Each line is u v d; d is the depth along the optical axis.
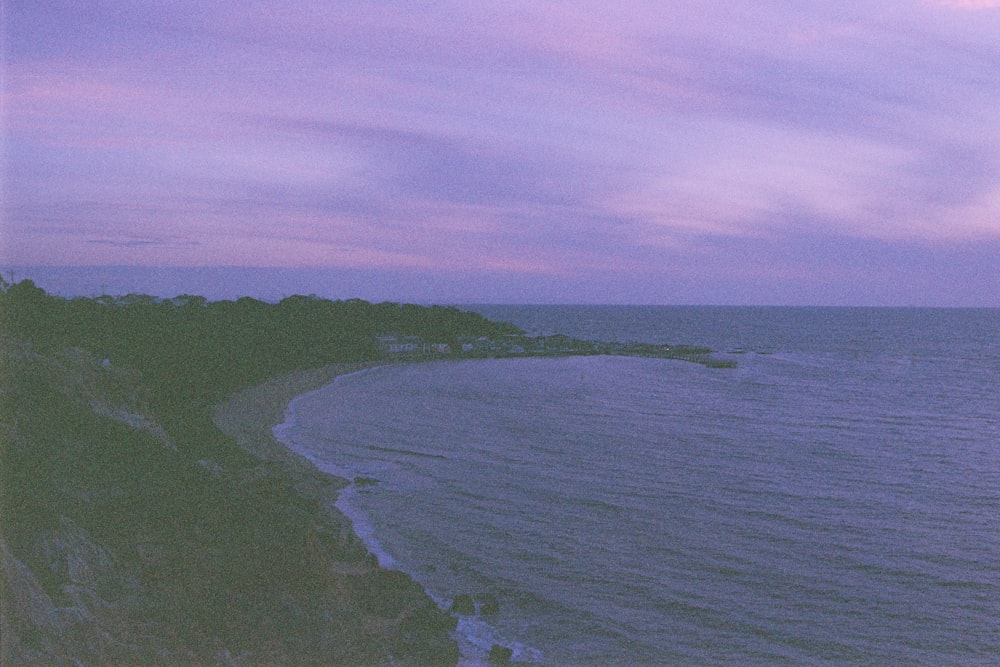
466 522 46.59
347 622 29.28
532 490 54.47
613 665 29.45
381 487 54.62
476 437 75.88
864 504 52.19
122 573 25.44
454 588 36.66
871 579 38.44
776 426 86.00
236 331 133.62
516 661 29.75
